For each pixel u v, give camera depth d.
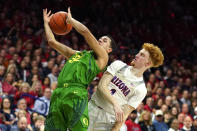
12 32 12.66
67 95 3.89
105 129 4.49
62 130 3.94
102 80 4.34
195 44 17.19
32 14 14.30
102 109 4.43
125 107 4.44
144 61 4.41
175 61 14.24
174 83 12.66
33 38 12.77
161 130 8.95
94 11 16.66
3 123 7.62
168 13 18.25
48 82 9.89
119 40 15.25
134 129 8.53
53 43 4.28
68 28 4.27
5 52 10.83
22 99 8.18
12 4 14.82
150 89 10.77
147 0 18.28
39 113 8.52
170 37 16.91
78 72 3.96
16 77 9.87
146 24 17.25
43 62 11.44
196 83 13.30
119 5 17.47
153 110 9.79
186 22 18.20
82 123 3.85
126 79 4.42
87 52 4.11
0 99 8.24
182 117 9.64
